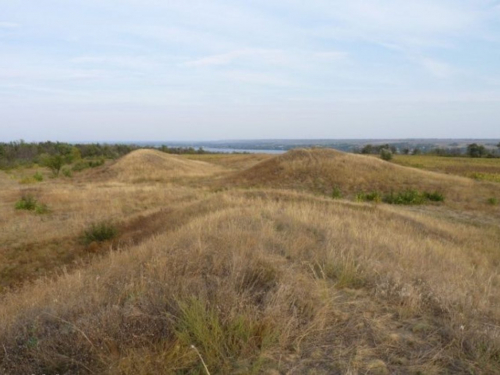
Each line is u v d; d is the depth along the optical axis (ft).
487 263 26.37
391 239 24.62
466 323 10.88
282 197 49.80
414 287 13.07
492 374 8.68
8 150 195.52
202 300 10.43
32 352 9.27
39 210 53.93
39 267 32.91
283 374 8.45
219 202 42.88
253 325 9.66
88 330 9.71
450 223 48.85
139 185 92.53
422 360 9.10
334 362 8.89
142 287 12.00
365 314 11.35
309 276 14.17
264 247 17.44
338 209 41.34
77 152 186.60
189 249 16.15
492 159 208.33
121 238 37.83
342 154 106.73
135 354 8.54
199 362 8.71
